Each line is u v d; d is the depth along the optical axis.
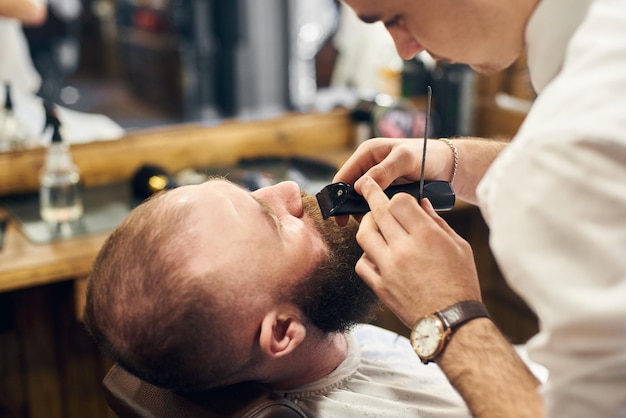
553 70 0.99
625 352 0.78
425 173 1.29
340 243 1.17
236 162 2.55
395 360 1.32
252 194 1.18
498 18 0.98
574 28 0.95
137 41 3.10
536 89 1.05
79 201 2.14
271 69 2.94
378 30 2.78
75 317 2.17
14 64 2.44
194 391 1.13
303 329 1.13
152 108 2.90
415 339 0.98
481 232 2.80
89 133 2.38
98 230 2.07
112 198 2.29
